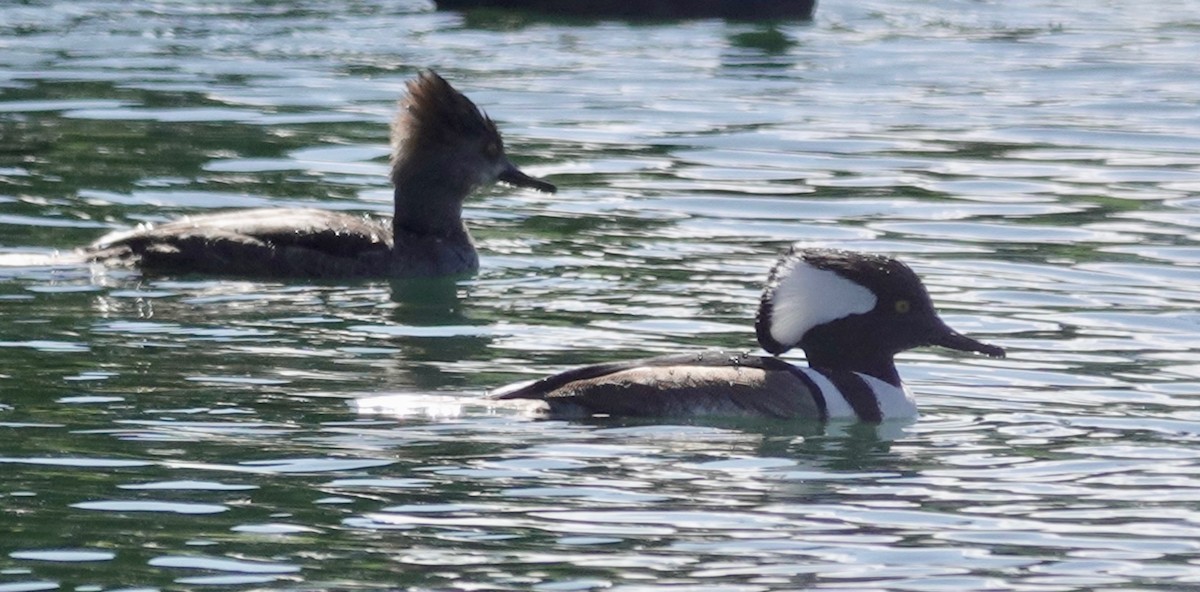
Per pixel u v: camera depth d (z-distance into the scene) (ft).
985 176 72.33
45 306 52.95
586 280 57.57
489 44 103.71
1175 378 46.73
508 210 67.41
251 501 36.86
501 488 37.83
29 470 38.42
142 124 81.00
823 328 44.73
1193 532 35.81
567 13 114.42
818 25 111.86
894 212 66.49
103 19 111.65
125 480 37.93
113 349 48.42
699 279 57.31
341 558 34.06
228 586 32.76
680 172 72.95
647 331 51.34
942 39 106.73
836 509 36.91
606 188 70.33
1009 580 33.42
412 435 41.24
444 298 55.83
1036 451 40.83
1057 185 70.85
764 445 41.11
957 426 42.91
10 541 34.60
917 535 35.63
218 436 40.96
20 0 118.11
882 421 43.21
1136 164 74.69
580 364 48.01
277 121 82.12
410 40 104.94
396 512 36.37
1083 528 35.99
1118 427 42.65
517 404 43.04
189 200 67.41
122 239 59.21
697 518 36.37
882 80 93.91
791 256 45.32
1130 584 33.22
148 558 33.96
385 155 75.82
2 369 46.06
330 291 56.54
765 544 35.01
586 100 87.71
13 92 88.02
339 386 45.34
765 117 84.02
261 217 60.39
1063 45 104.58
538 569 33.68
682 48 103.14
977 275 57.57
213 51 100.68
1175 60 99.40
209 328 51.19
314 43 103.71
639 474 38.86
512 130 80.64
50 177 70.49
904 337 44.62
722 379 43.06
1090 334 50.93
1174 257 59.77
